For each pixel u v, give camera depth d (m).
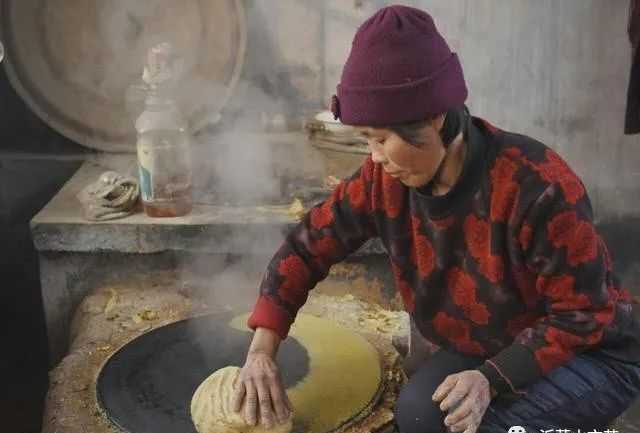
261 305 1.52
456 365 1.53
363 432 1.51
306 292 1.56
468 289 1.40
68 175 2.91
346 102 1.23
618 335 1.40
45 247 2.23
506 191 1.29
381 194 1.44
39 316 3.00
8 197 2.91
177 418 1.54
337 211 1.52
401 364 1.80
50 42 2.81
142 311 2.14
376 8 2.85
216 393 1.45
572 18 2.58
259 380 1.38
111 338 1.97
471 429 1.25
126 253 2.29
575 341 1.29
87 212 2.23
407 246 1.46
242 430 1.37
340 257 1.57
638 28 2.21
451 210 1.34
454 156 1.32
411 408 1.48
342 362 1.76
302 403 1.59
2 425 2.86
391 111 1.18
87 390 1.70
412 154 1.24
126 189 2.28
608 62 2.63
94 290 2.31
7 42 2.77
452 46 2.67
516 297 1.38
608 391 1.42
